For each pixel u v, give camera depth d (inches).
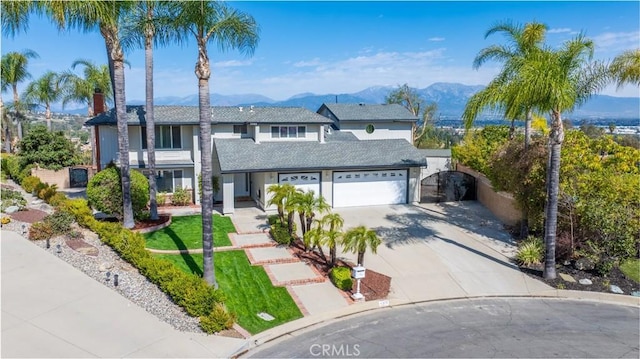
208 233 540.7
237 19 525.7
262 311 526.3
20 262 578.9
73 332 435.8
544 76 587.5
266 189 981.2
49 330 434.3
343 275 597.0
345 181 1051.3
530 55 640.4
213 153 1071.0
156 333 450.9
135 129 1032.2
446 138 2461.9
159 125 1041.5
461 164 1264.8
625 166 783.1
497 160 864.9
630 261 693.3
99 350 410.6
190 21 506.3
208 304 488.7
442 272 665.0
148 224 809.5
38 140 1246.9
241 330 477.1
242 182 1151.0
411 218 954.7
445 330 493.0
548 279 644.7
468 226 900.0
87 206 773.9
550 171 631.8
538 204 749.3
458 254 738.8
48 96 1775.3
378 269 669.3
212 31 516.1
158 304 509.0
